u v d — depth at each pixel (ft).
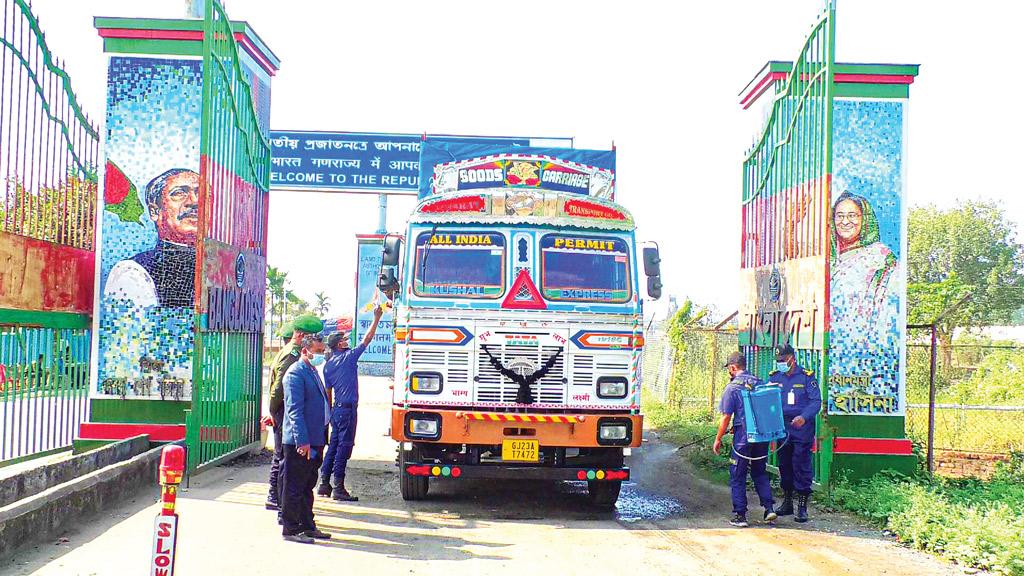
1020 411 51.96
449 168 35.83
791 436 31.83
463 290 31.83
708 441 50.21
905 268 37.81
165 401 37.47
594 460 32.42
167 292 37.63
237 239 40.63
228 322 39.14
